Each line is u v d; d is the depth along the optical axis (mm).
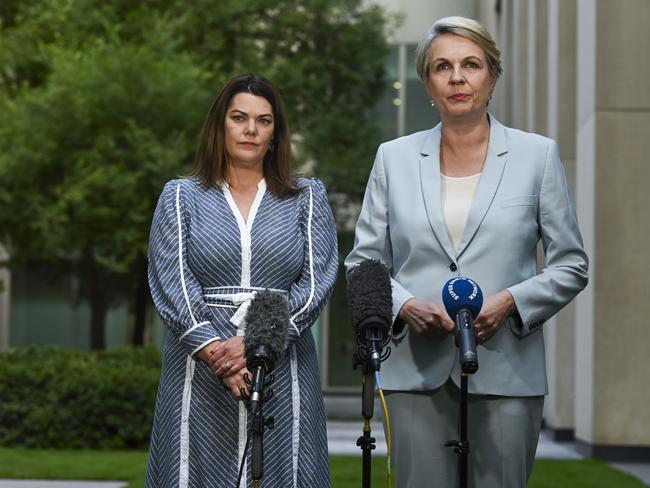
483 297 7375
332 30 36250
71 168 29094
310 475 7391
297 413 7391
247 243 7500
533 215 7605
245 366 7113
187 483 7336
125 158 29062
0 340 47406
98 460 18922
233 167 7691
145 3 32125
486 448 7523
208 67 33031
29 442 20938
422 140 7863
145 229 29562
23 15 32500
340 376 46125
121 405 20922
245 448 6699
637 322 19078
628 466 18500
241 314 7355
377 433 25250
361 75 37094
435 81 7559
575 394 21391
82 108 28562
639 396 19078
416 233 7605
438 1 44031
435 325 7312
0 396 21203
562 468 17688
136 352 25531
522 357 7535
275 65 34875
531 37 27109
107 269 32312
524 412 7535
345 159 35750
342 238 41094
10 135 28953
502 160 7641
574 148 23812
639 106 19078
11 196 29031
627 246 19078
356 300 6973
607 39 19109
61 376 21234
